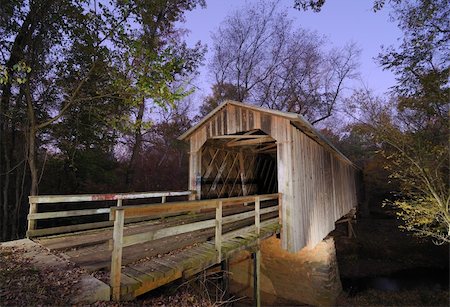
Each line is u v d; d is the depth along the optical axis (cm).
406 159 879
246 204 1041
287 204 686
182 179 1761
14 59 777
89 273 341
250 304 825
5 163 912
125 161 1681
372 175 1750
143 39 812
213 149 925
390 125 926
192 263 397
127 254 421
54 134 965
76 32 796
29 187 1019
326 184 969
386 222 1728
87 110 920
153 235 349
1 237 836
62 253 421
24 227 990
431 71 790
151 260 399
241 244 519
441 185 766
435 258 1341
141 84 708
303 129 761
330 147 898
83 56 867
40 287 291
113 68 809
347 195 1309
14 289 282
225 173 992
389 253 1403
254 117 743
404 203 840
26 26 790
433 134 841
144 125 839
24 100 859
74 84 905
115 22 773
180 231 386
